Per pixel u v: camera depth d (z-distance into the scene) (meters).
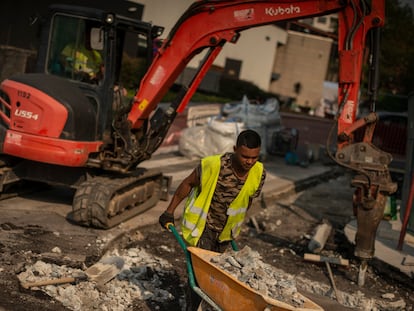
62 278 6.28
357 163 7.78
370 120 7.79
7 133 8.71
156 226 9.56
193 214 5.30
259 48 45.47
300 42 51.69
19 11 18.50
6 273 6.34
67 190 10.84
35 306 5.70
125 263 7.38
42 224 8.31
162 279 7.17
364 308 7.29
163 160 15.72
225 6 8.79
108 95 9.02
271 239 10.31
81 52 9.17
